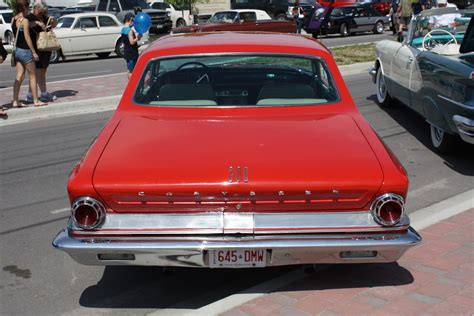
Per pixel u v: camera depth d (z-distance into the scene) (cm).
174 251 321
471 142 599
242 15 2302
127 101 443
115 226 324
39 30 1074
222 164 336
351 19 2669
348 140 371
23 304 384
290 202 323
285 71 467
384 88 961
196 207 324
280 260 329
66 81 1432
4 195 609
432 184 611
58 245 323
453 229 462
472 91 582
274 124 402
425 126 858
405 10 1800
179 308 375
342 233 324
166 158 345
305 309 342
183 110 429
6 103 1112
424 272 389
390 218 323
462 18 823
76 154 770
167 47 474
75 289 405
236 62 466
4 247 478
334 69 460
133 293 397
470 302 347
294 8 2519
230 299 358
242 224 323
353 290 366
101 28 2052
